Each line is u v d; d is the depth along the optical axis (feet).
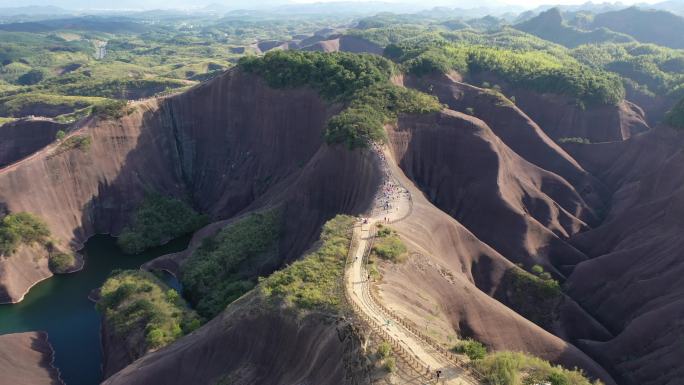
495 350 188.65
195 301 272.51
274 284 182.50
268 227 303.48
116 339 229.25
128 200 381.60
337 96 373.20
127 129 398.01
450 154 333.62
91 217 365.61
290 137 394.32
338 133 304.50
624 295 248.93
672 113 368.89
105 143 385.09
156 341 212.64
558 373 145.59
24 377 215.72
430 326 162.91
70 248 339.77
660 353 205.57
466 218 312.71
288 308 165.99
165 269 313.12
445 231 246.88
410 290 183.11
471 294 201.67
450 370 137.90
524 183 334.85
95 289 299.38
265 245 296.71
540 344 199.11
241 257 287.07
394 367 135.03
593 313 255.09
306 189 307.99
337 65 394.11
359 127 303.07
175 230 368.89
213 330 184.65
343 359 142.00
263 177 396.98
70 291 299.79
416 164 330.75
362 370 135.44
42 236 322.96
